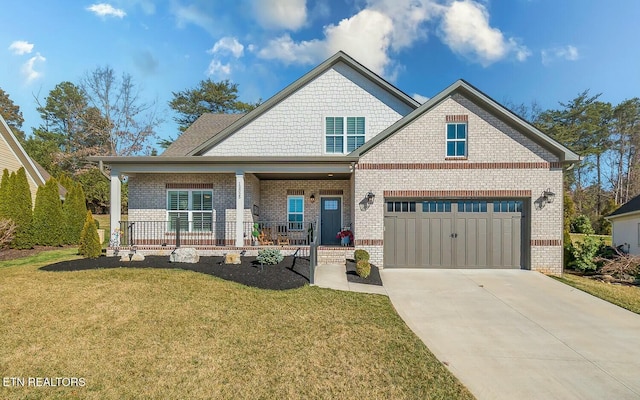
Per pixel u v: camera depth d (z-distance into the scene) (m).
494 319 7.85
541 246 12.49
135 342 5.84
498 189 12.64
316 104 15.36
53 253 14.66
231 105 41.25
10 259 13.18
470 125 12.77
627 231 18.50
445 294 9.69
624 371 5.55
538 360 5.88
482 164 12.71
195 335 6.20
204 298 8.05
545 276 11.81
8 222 15.01
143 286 8.66
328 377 5.02
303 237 15.93
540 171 12.59
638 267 12.70
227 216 14.78
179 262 11.10
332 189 16.03
